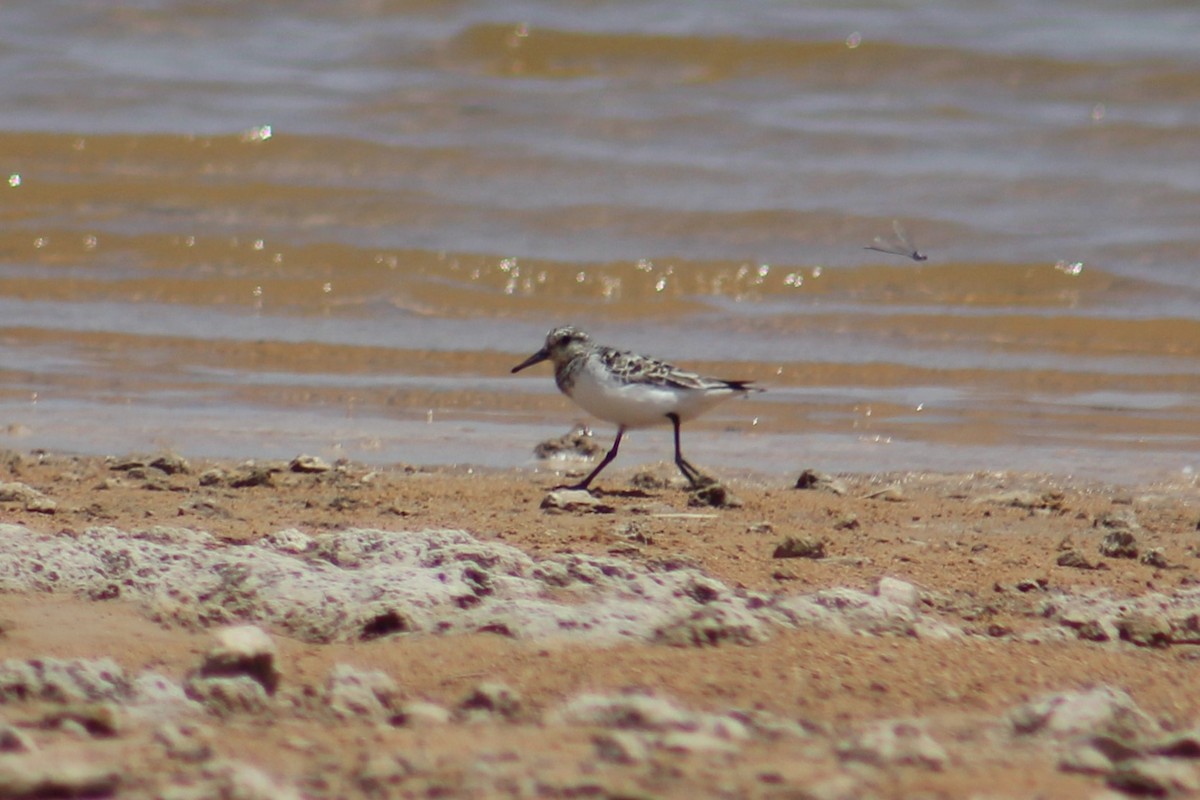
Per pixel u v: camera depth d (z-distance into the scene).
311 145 26.48
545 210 23.80
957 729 6.07
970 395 16.47
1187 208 24.17
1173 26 32.66
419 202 24.14
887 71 30.58
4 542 8.34
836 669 6.88
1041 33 32.19
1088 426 15.12
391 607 7.39
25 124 27.09
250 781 4.93
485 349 18.12
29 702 6.07
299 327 18.97
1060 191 24.92
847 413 15.66
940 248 22.48
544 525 10.36
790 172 25.66
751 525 10.59
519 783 5.13
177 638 7.18
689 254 22.19
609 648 7.11
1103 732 6.02
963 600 8.52
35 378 16.33
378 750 5.56
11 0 33.59
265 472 11.74
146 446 13.60
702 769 5.37
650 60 31.17
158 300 20.05
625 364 12.41
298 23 33.16
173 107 28.31
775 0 34.72
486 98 29.05
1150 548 9.95
